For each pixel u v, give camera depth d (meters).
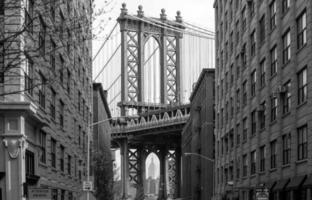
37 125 37.78
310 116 37.47
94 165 70.31
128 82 170.62
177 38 176.25
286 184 41.78
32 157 37.34
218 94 79.94
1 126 33.56
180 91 174.62
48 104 41.03
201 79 99.75
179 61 176.62
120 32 169.25
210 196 93.25
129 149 181.88
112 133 156.88
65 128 49.53
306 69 39.06
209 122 95.06
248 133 57.66
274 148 48.12
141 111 166.88
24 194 34.19
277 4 46.31
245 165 60.22
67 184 50.66
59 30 23.17
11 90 32.75
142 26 172.62
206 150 94.69
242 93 61.59
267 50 49.84
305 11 39.44
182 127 142.62
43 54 22.53
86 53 67.31
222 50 76.69
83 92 63.75
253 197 54.47
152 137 168.38
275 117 47.66
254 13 55.72
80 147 60.75
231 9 69.75
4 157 33.53
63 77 48.34
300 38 40.62
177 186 180.38
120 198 160.88
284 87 44.22
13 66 18.36
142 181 180.88
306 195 38.59
